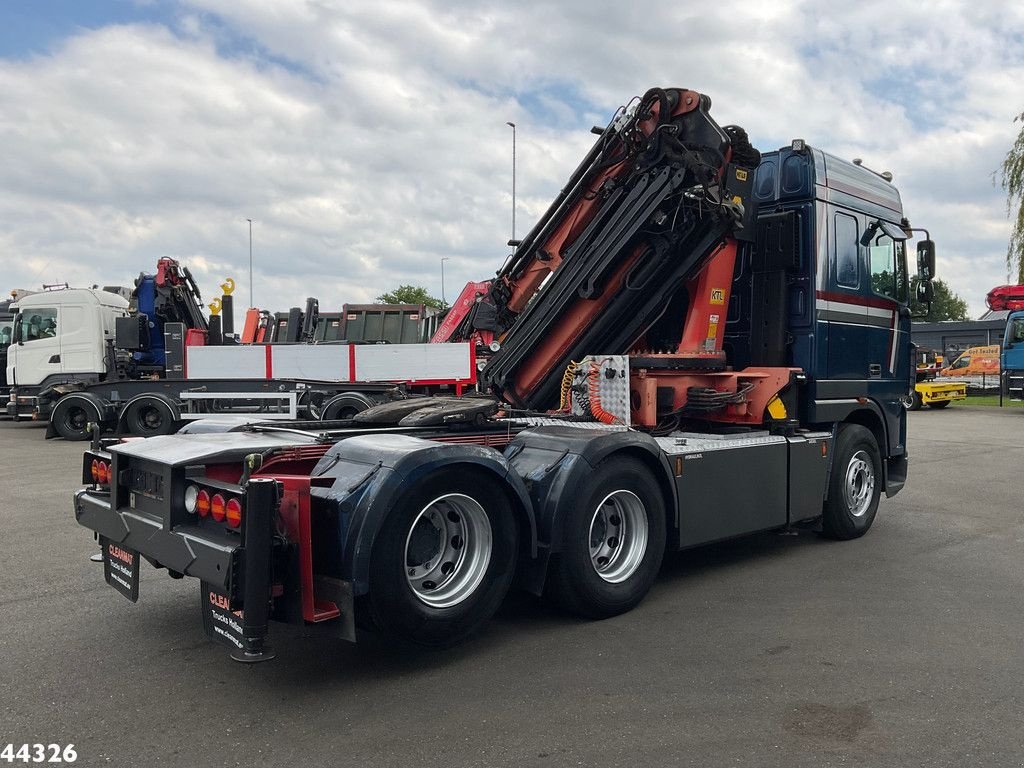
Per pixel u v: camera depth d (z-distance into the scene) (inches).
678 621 194.1
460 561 171.0
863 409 296.4
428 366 615.2
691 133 247.3
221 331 728.3
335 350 615.2
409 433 199.8
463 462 162.6
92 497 185.2
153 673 161.0
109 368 673.0
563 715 140.9
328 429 211.0
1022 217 1099.9
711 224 247.6
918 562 253.6
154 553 159.2
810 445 266.2
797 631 185.9
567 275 271.3
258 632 139.0
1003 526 311.1
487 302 314.0
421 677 159.2
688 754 126.2
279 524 146.7
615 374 245.3
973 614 198.4
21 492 377.1
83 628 187.9
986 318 1913.1
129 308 724.7
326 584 150.3
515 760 124.6
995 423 841.5
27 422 820.0
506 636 183.8
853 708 143.0
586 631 187.0
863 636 182.1
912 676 158.1
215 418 236.4
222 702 147.3
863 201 296.5
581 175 273.4
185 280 721.6
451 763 124.0
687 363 255.3
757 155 256.5
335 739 132.3
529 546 179.3
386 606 153.4
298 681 157.2
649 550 204.7
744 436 250.5
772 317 275.3
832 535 285.9
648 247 257.0
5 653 171.8
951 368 1424.7
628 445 195.6
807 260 271.4
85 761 125.0
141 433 606.2
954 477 443.5
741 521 237.1
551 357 282.0
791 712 141.4
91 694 150.7
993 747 128.3
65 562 247.4
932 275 313.9
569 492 184.5
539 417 245.3
